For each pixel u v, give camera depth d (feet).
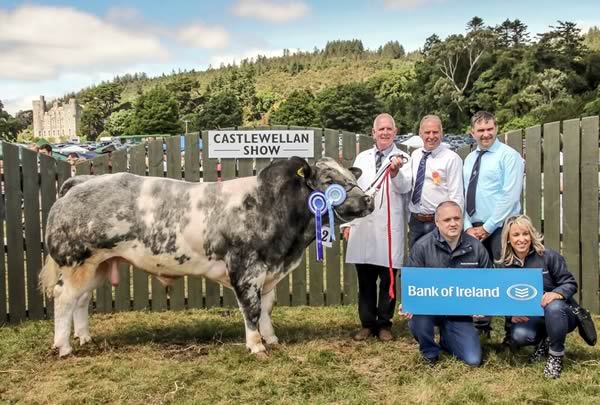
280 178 16.83
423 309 15.48
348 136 22.16
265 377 15.11
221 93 269.03
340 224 17.65
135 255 16.87
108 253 16.88
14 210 21.22
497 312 15.26
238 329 19.70
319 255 16.71
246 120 314.96
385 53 506.48
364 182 18.21
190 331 19.51
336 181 16.79
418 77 229.45
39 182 21.50
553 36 206.69
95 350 17.78
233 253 16.70
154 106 255.70
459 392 13.83
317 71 469.57
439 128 17.46
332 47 535.19
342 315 21.49
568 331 15.19
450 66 218.79
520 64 194.39
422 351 16.10
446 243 15.94
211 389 14.48
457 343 15.94
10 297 21.33
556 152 21.33
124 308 22.61
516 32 232.94
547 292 15.26
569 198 21.34
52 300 21.74
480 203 17.42
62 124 414.00
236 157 22.24
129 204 16.67
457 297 15.39
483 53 213.05
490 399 13.57
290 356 16.80
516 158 16.96
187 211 16.76
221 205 16.78
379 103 222.69
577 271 21.45
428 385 14.32
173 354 17.40
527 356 16.24
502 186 17.10
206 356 17.15
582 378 14.60
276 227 16.79
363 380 14.94
